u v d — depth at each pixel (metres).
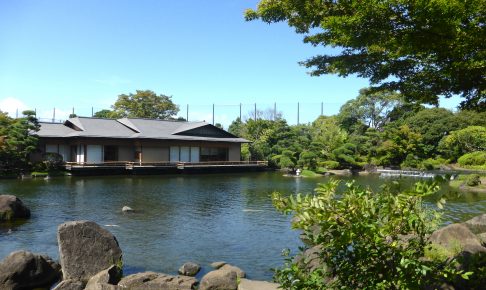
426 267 2.84
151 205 17.06
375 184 25.95
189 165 36.00
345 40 4.00
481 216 11.38
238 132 52.22
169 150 37.34
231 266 8.43
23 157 29.58
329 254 3.13
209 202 18.12
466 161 34.34
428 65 4.54
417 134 41.66
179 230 12.30
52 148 34.06
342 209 2.99
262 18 4.85
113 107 54.12
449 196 3.27
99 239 8.28
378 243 2.94
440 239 7.52
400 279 2.88
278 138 46.16
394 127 45.25
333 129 47.38
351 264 3.05
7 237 11.16
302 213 3.08
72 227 8.12
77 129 35.69
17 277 7.39
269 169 42.72
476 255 4.58
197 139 37.88
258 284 7.11
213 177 32.69
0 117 32.25
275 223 13.45
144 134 36.03
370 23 3.59
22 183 24.83
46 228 12.33
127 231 12.10
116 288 6.96
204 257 9.52
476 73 4.00
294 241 11.01
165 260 9.27
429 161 39.16
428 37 3.57
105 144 34.59
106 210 15.60
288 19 4.98
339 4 4.14
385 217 3.05
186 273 8.33
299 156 39.94
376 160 41.47
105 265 8.09
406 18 3.45
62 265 7.86
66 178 29.02
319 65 5.30
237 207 16.78
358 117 52.38
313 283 3.09
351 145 42.16
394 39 3.70
